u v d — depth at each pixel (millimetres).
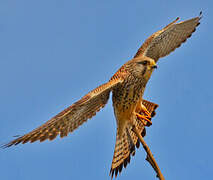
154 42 14750
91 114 11961
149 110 14023
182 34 15016
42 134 10500
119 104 13336
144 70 13352
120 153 13469
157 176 10289
